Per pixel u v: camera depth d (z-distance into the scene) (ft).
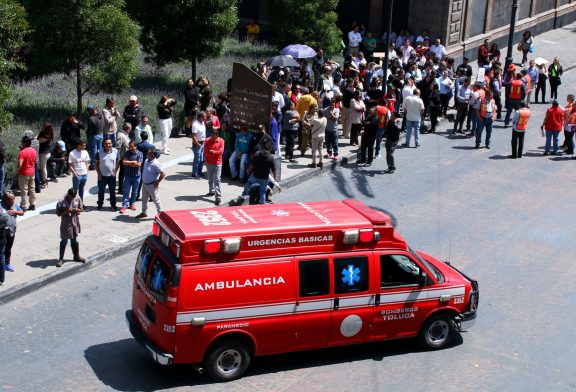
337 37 115.65
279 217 43.11
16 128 75.25
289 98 80.48
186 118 82.69
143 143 63.98
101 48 80.33
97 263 54.49
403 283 44.29
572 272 58.03
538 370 44.96
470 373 44.16
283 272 41.47
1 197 61.21
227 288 40.37
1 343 44.52
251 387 41.42
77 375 41.98
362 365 44.32
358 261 43.11
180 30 92.89
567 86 115.44
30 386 40.75
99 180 61.82
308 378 42.68
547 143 84.58
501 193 73.05
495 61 105.09
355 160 80.28
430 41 120.78
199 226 40.96
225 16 93.09
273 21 115.65
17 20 65.98
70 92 91.25
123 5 83.20
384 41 123.85
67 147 69.26
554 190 74.74
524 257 59.98
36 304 49.01
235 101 71.46
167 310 39.58
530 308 52.13
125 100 89.45
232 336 41.22
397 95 90.22
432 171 77.97
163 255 40.63
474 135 90.22
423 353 45.93
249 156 70.44
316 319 42.55
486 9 127.54
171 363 40.22
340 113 85.05
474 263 58.34
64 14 77.56
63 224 52.16
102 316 48.14
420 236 62.44
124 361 43.57
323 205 45.80
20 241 56.08
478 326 49.39
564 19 149.28
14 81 92.32
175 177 71.26
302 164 76.54
